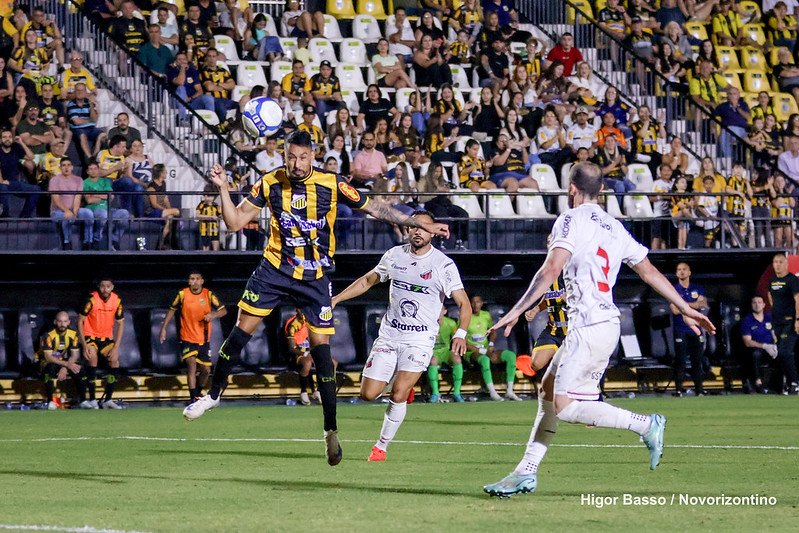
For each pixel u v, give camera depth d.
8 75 37.28
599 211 11.77
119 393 35.12
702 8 52.47
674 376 37.56
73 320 34.91
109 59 40.47
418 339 17.41
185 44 42.16
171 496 12.12
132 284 35.47
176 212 35.88
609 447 18.75
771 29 53.16
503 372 38.19
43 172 35.91
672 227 40.03
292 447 19.11
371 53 46.72
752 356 38.69
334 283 37.22
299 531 9.47
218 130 39.41
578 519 10.22
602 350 11.48
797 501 11.62
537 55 46.09
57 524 9.95
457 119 42.81
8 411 31.55
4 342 34.31
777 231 42.03
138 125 39.50
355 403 35.47
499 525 9.83
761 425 23.83
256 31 44.69
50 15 40.47
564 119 43.66
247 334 14.11
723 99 48.97
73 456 17.50
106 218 34.34
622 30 49.53
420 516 10.41
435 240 37.06
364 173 39.03
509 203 40.25
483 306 38.22
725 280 40.12
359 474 14.54
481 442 19.95
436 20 47.03
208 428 24.12
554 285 20.11
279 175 13.97
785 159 46.06
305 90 41.91
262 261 14.16
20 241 34.91
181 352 35.22
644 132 43.75
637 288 39.38
